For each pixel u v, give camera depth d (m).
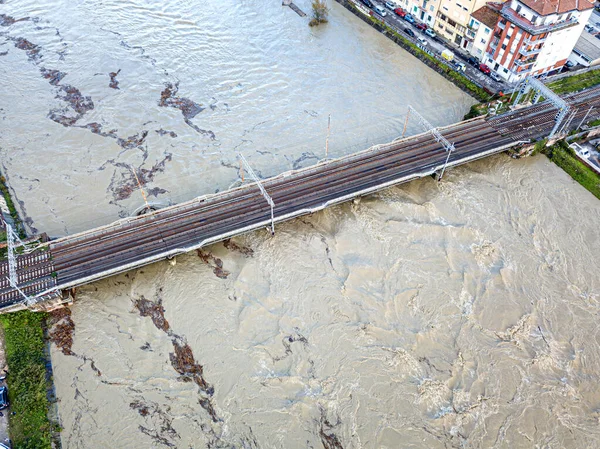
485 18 97.00
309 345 61.75
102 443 54.62
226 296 66.25
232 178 82.31
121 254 66.81
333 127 91.31
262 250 70.94
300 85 99.81
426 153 81.31
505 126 87.00
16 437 53.88
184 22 114.50
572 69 101.31
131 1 119.94
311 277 68.06
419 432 55.22
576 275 69.31
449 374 59.59
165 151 86.81
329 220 74.81
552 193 79.81
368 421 55.94
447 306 65.56
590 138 88.31
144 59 104.56
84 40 108.88
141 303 65.81
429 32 109.38
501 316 64.75
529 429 55.56
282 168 83.75
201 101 96.12
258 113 94.00
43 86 98.44
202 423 56.16
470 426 55.75
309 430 55.47
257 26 114.25
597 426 55.88
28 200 79.19
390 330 63.03
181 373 59.84
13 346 60.56
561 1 88.06
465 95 97.88
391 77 102.12
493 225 74.88
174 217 71.62
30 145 87.56
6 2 119.56
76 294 66.31
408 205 75.81
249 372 59.69
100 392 58.31
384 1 119.38
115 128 90.69
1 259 68.00
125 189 80.88
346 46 109.62
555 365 60.50
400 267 69.25
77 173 83.25
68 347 61.91
